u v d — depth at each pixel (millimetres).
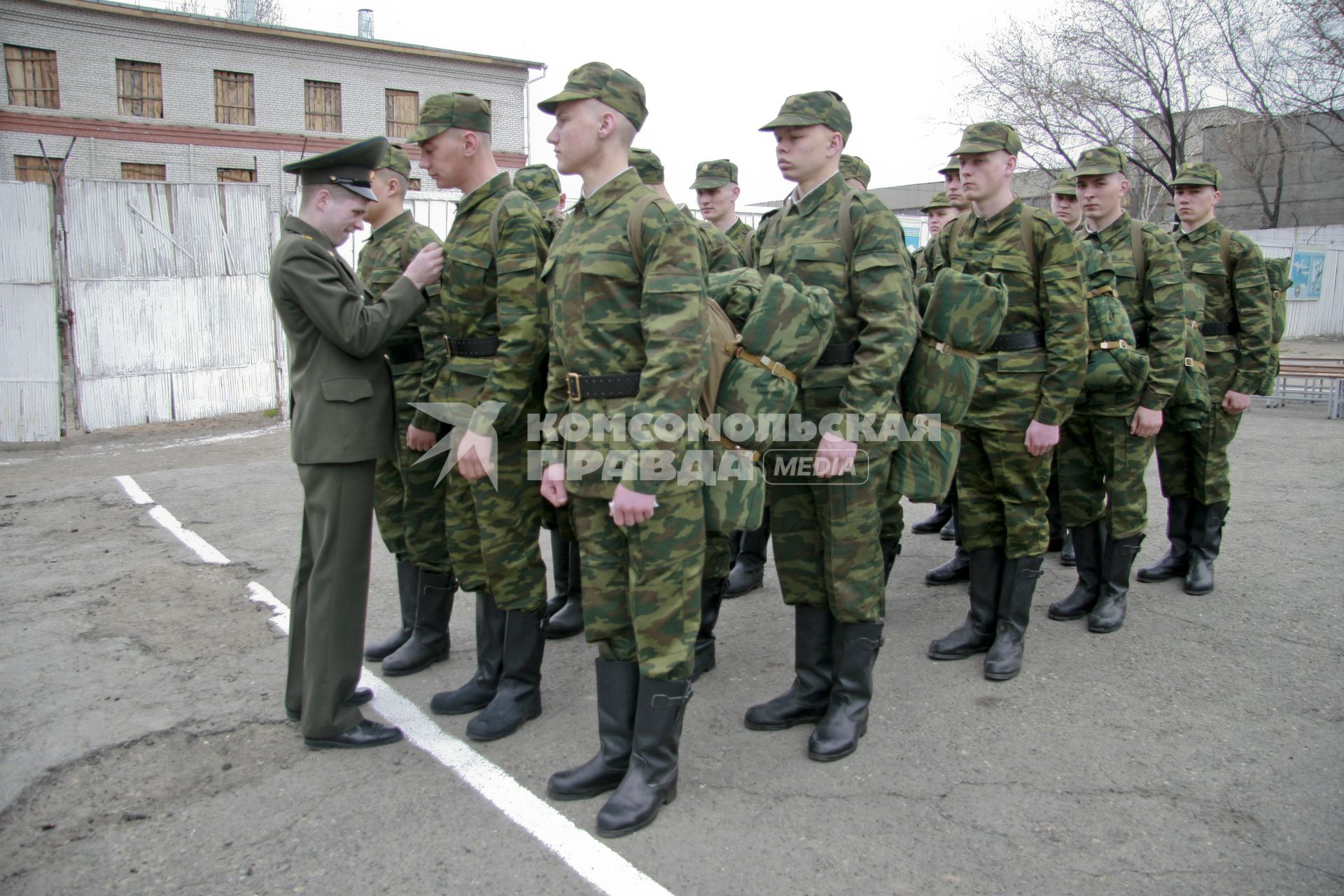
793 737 3143
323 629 2990
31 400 8938
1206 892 2268
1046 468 3607
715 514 2582
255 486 7070
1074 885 2305
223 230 9945
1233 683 3459
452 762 2982
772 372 2570
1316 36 18453
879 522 3061
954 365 3029
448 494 3318
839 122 3027
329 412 2967
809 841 2508
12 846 2527
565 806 2715
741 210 13883
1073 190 4996
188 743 3098
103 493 6840
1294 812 2600
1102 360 3842
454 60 29672
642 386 2408
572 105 2514
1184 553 4695
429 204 10758
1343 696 3318
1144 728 3129
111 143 25531
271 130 27500
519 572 3160
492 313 3205
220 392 10156
